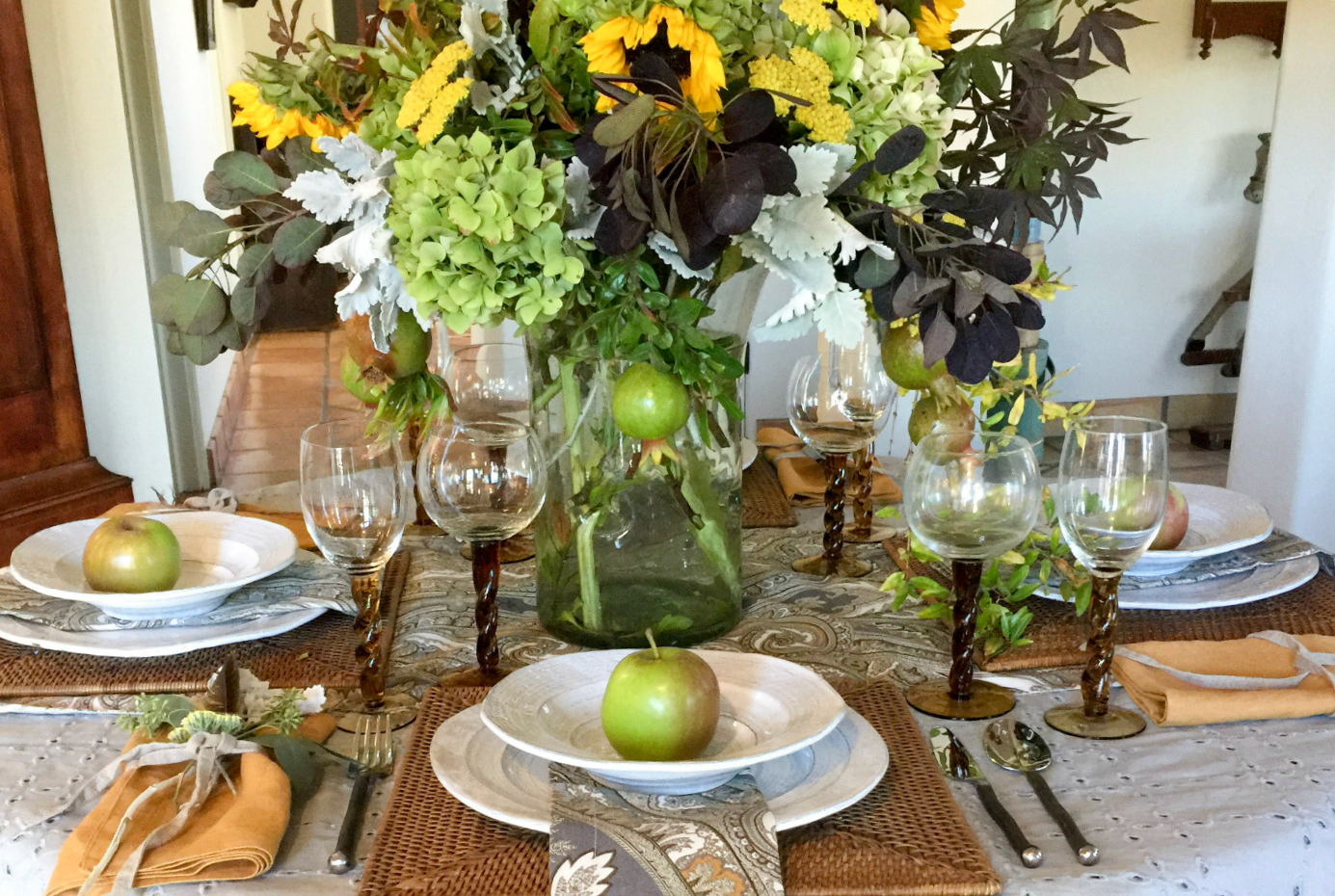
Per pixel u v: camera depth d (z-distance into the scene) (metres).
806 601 1.11
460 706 0.86
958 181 1.02
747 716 0.79
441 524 0.91
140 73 2.67
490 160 0.73
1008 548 0.85
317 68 0.87
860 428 1.16
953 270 0.77
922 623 1.05
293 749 0.77
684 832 0.65
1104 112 0.97
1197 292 4.22
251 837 0.67
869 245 0.78
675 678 0.70
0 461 2.54
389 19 0.84
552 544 1.00
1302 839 0.71
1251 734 0.83
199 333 0.92
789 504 1.39
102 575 1.01
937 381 1.06
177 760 0.74
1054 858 0.68
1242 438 2.81
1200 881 0.67
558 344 0.92
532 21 0.79
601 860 0.63
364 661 0.88
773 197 0.75
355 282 0.79
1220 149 4.07
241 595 1.04
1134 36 3.93
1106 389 4.31
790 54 0.79
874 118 0.82
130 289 2.70
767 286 2.36
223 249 0.90
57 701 0.90
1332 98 2.46
